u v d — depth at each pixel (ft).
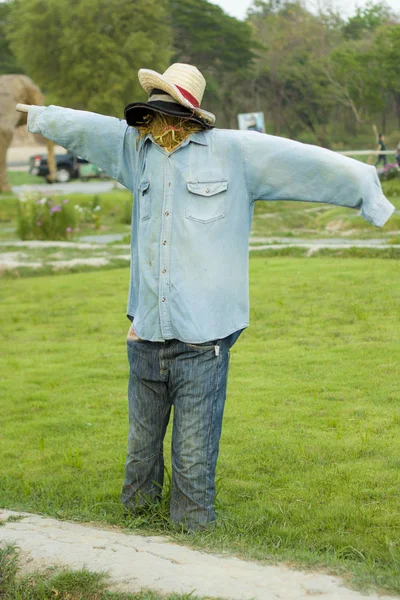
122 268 51.80
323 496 15.75
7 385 25.96
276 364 26.18
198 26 215.92
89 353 29.86
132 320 14.52
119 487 16.81
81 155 14.83
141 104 13.46
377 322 30.83
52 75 158.92
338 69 226.99
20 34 157.99
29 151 233.76
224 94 229.86
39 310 38.47
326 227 71.82
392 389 22.66
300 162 13.24
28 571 11.84
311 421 20.43
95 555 12.07
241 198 13.65
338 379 24.00
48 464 18.74
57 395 24.64
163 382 13.98
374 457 17.76
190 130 13.66
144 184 13.79
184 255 13.47
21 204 72.33
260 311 33.94
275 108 235.81
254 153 13.46
